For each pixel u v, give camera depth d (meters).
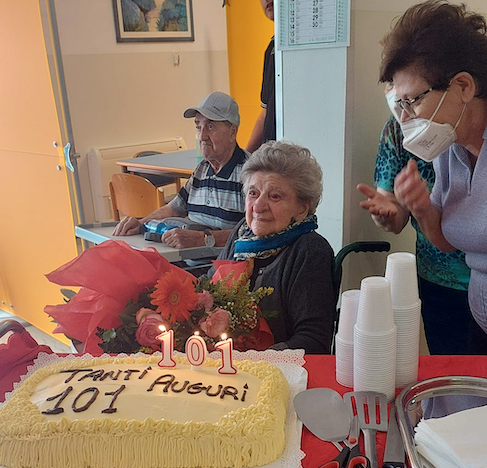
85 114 3.41
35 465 0.76
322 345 1.32
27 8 2.69
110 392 0.85
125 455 0.75
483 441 0.70
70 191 2.85
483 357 1.01
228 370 0.91
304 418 0.83
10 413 0.82
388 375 0.88
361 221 1.81
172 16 3.83
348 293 0.95
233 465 0.74
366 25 1.62
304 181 1.43
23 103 2.92
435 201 1.53
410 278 0.90
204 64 4.14
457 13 1.28
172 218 2.33
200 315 1.09
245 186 1.51
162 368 0.94
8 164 3.16
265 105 2.68
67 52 3.26
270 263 1.46
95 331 1.08
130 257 1.08
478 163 1.33
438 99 1.29
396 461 0.71
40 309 3.29
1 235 3.41
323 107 1.69
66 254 2.98
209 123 2.18
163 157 3.28
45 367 0.97
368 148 1.77
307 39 1.66
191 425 0.76
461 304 1.66
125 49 3.57
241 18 4.14
